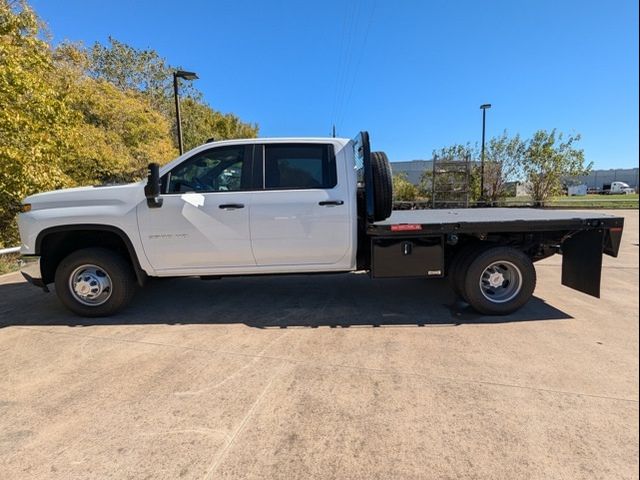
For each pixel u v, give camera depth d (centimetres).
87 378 323
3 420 267
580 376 317
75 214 438
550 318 453
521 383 307
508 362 343
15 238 979
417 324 438
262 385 309
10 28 888
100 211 439
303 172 452
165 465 223
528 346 375
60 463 225
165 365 345
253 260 453
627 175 5328
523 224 441
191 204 439
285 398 290
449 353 362
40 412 276
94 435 250
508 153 2245
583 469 217
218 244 444
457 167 2138
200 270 456
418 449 234
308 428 255
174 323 448
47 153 911
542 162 2194
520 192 2280
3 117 796
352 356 358
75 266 455
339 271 470
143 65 2544
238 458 228
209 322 451
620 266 743
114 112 1553
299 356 360
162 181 445
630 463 220
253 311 488
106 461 227
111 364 347
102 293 463
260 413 272
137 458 229
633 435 244
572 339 391
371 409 275
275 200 441
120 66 2472
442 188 2188
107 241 480
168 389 304
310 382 313
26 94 873
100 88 1573
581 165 2197
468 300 461
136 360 354
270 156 452
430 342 388
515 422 258
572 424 255
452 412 271
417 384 308
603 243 443
